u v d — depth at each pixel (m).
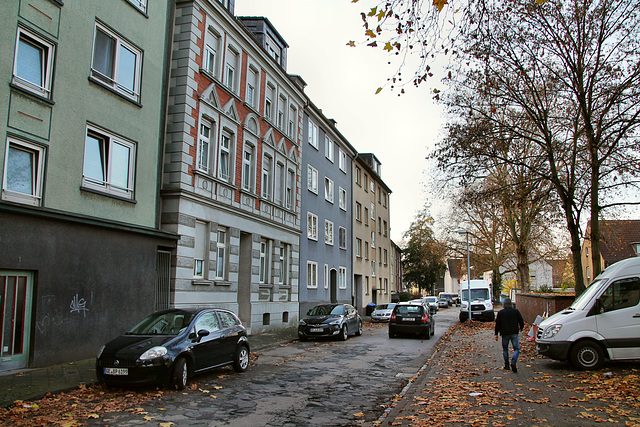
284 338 19.38
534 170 16.61
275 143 23.16
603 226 19.73
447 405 7.60
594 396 7.94
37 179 10.95
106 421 6.82
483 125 16.47
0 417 6.80
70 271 11.51
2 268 9.96
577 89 14.84
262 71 21.80
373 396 8.90
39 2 11.14
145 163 14.55
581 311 11.14
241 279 20.30
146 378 8.55
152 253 14.27
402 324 20.97
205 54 17.47
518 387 9.04
